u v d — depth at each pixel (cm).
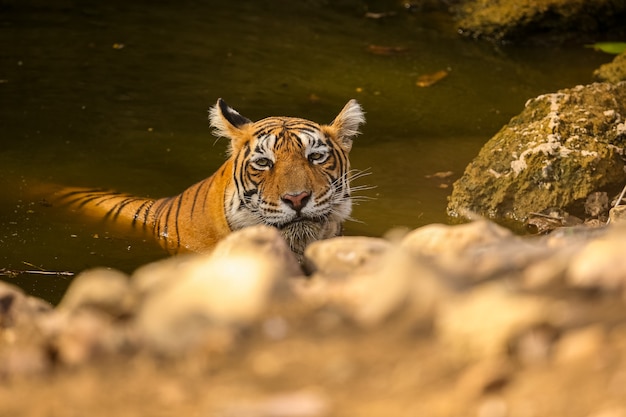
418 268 538
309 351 502
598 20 2119
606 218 1267
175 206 1223
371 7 2247
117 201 1288
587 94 1422
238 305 533
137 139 1510
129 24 2031
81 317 573
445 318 508
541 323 485
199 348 517
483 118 1636
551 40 2084
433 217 1283
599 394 438
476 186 1317
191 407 468
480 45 2044
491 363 471
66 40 1917
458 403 447
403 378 472
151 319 542
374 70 1847
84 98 1650
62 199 1301
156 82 1734
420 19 2186
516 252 596
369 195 1338
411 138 1542
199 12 2139
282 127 1120
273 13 2162
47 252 1151
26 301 649
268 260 589
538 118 1395
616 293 519
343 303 547
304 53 1922
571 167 1291
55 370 521
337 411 451
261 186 1096
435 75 1836
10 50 1852
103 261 1138
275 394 468
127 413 468
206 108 1630
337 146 1139
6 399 494
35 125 1541
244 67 1828
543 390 447
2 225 1216
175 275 595
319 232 1108
